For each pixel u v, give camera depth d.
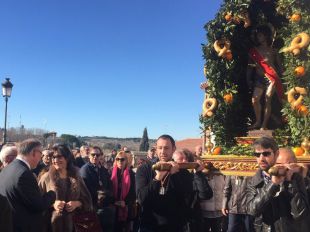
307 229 3.65
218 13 6.78
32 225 4.63
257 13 7.06
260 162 3.88
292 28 6.08
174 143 4.73
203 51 6.93
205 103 7.04
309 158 5.20
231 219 6.94
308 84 5.76
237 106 7.23
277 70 7.04
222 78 7.05
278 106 7.09
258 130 6.83
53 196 4.95
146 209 4.42
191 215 4.62
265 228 3.75
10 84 15.33
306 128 5.68
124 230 7.77
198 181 4.60
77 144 40.38
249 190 3.97
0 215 3.18
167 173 4.37
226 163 5.86
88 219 5.67
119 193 7.68
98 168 7.49
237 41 7.21
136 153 17.48
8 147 6.59
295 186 3.61
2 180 4.63
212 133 7.11
